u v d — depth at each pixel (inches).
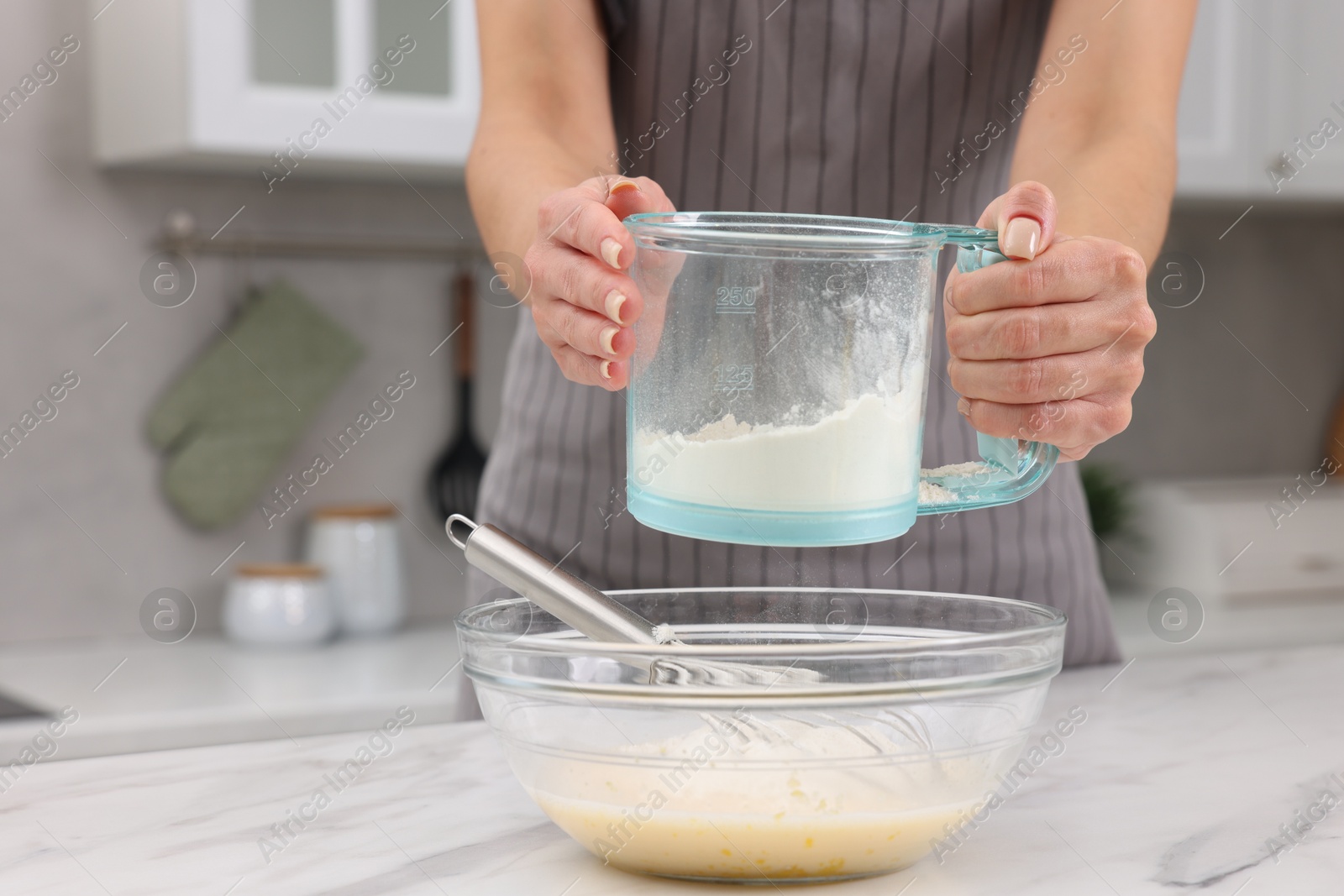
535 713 17.2
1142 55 28.7
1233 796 21.7
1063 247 20.2
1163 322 85.4
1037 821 20.4
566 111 30.8
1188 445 86.7
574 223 19.8
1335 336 89.2
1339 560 75.9
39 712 51.7
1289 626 67.9
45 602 65.0
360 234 70.4
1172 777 22.9
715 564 31.8
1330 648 34.9
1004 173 33.8
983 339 20.5
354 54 58.2
